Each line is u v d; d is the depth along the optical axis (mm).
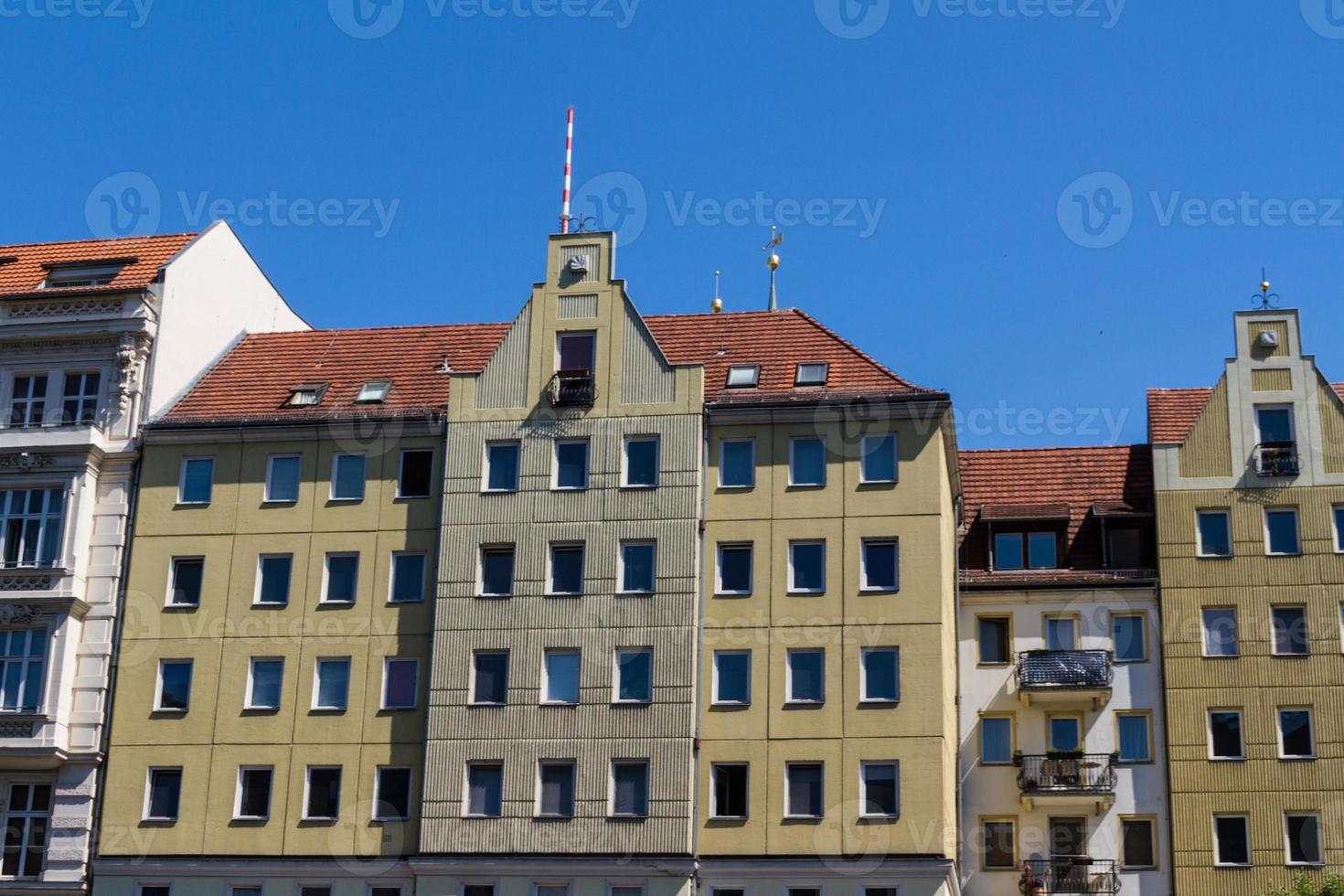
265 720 58094
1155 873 58406
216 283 66938
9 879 57656
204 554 60156
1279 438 61906
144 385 62469
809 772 55125
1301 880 55094
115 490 61156
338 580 59469
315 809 57125
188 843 57188
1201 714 59469
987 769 60188
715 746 55562
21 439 61250
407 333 67125
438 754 56188
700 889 54312
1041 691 59719
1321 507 60719
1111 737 59906
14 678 59250
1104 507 63531
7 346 63094
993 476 66500
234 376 65438
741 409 58562
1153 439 64000
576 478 58469
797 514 57469
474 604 57500
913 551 56625
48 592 59531
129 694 58938
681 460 57938
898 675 55594
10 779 58812
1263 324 63031
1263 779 58500
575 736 55719
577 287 60250
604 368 59312
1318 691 58969
